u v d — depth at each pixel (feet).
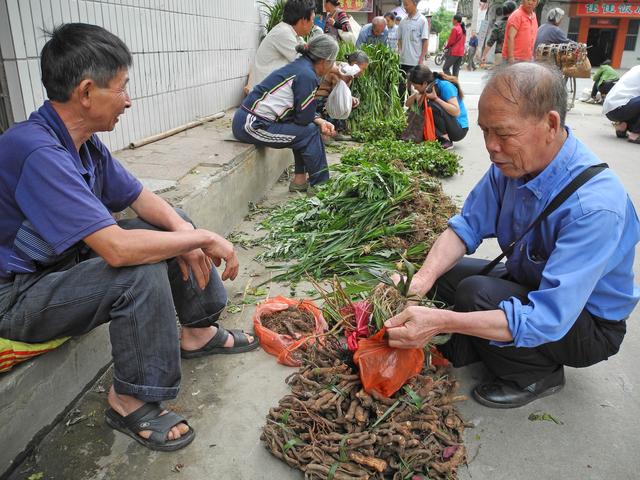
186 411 7.41
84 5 12.48
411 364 6.64
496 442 6.94
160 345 6.59
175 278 7.86
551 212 6.56
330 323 8.54
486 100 6.05
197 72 19.13
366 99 25.21
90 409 7.43
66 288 6.30
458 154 21.97
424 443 6.47
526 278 7.47
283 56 19.98
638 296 7.20
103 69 5.92
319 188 14.64
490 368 7.70
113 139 14.29
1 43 10.37
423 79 21.40
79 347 7.52
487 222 7.96
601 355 7.36
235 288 10.76
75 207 5.90
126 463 6.56
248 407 7.50
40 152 5.86
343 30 29.40
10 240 6.35
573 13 106.01
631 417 7.45
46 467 6.47
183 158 13.97
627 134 25.94
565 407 7.61
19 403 6.40
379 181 12.82
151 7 15.61
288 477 6.38
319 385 6.94
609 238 6.15
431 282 7.91
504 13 35.40
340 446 6.15
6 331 6.40
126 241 6.07
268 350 8.70
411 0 30.99
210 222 12.23
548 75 5.90
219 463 6.57
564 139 6.50
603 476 6.43
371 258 11.10
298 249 12.07
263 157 16.37
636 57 108.58
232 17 22.18
